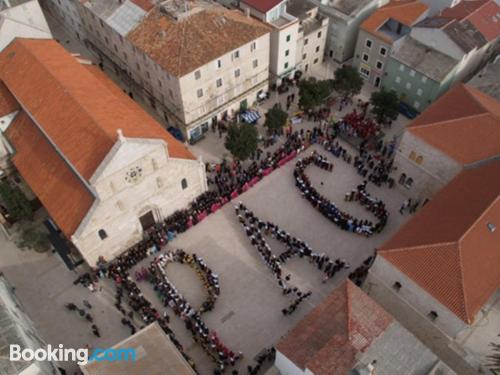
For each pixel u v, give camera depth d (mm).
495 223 44688
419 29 68250
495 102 57844
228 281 52906
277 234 55781
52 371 41656
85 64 68125
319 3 77500
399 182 61344
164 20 63438
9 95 60031
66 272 54000
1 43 61281
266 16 68688
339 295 40500
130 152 46719
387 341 37219
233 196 60688
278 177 63406
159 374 36281
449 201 47875
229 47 62875
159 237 55688
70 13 81438
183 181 55938
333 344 36406
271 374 43062
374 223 58125
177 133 69250
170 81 61938
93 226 49406
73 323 49719
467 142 51938
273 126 65125
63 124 51438
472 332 47062
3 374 34656
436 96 68250
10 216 57656
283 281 52625
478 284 41594
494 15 72312
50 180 53719
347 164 65000
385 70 73438
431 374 35531
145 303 49500
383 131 70000
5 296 44125
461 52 65312
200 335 47406
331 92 73250
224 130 70250
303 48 75875
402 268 43406
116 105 56062
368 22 73375
